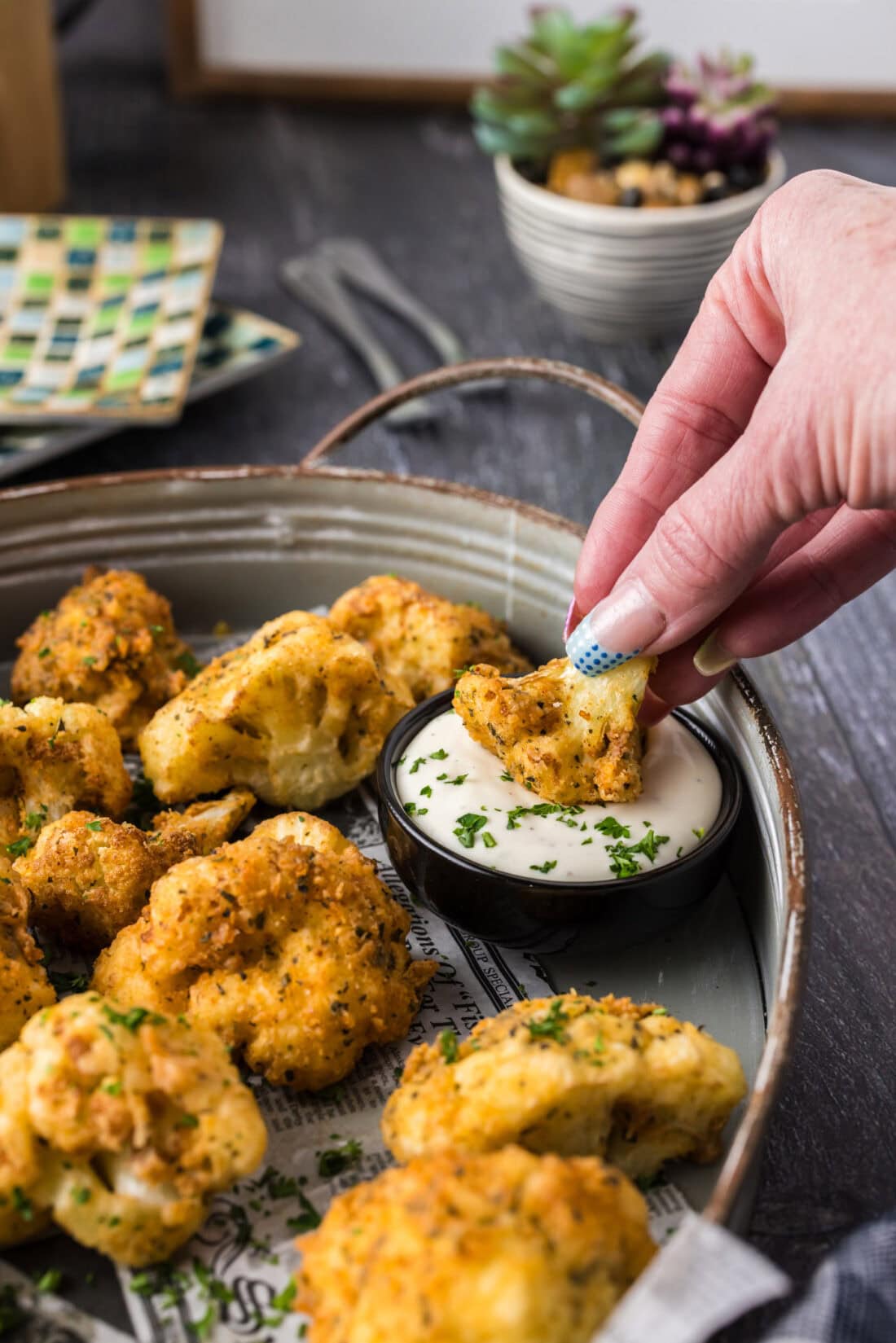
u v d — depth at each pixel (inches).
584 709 17.0
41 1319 14.4
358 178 37.6
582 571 18.0
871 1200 15.8
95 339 26.5
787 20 38.5
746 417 17.4
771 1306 14.8
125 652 19.4
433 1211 13.4
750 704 17.6
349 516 20.9
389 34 40.2
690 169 28.3
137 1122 14.3
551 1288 13.1
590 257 27.4
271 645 18.6
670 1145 15.3
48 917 17.2
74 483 20.5
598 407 29.1
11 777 18.4
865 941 18.5
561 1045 14.8
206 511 20.8
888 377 14.3
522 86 29.0
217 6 39.7
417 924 17.8
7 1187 14.3
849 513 17.7
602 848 16.7
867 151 37.4
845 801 20.6
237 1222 15.0
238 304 31.4
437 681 19.7
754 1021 16.9
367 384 29.2
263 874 16.1
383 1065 16.3
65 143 37.9
